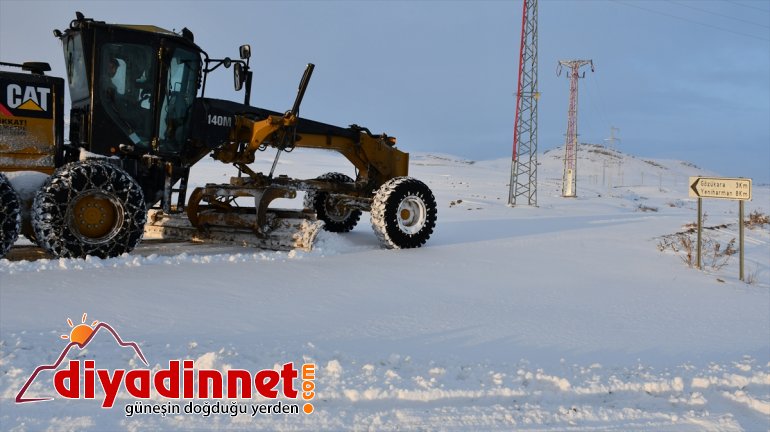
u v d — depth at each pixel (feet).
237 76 31.99
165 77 30.27
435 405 12.79
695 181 35.91
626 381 14.52
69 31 30.14
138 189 27.96
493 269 31.22
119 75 29.40
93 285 22.13
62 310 18.67
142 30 29.58
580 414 12.57
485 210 79.51
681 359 17.24
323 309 20.86
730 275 34.30
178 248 33.78
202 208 37.45
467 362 15.66
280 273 26.55
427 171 252.62
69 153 29.76
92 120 28.84
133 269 25.44
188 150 32.86
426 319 20.29
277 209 35.65
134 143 29.94
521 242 43.16
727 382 14.98
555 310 22.82
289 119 34.30
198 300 20.98
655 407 13.28
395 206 35.68
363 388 13.06
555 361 16.37
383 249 36.04
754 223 62.75
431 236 44.88
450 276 28.53
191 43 31.09
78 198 26.53
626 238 48.21
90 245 26.76
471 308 22.29
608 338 19.19
